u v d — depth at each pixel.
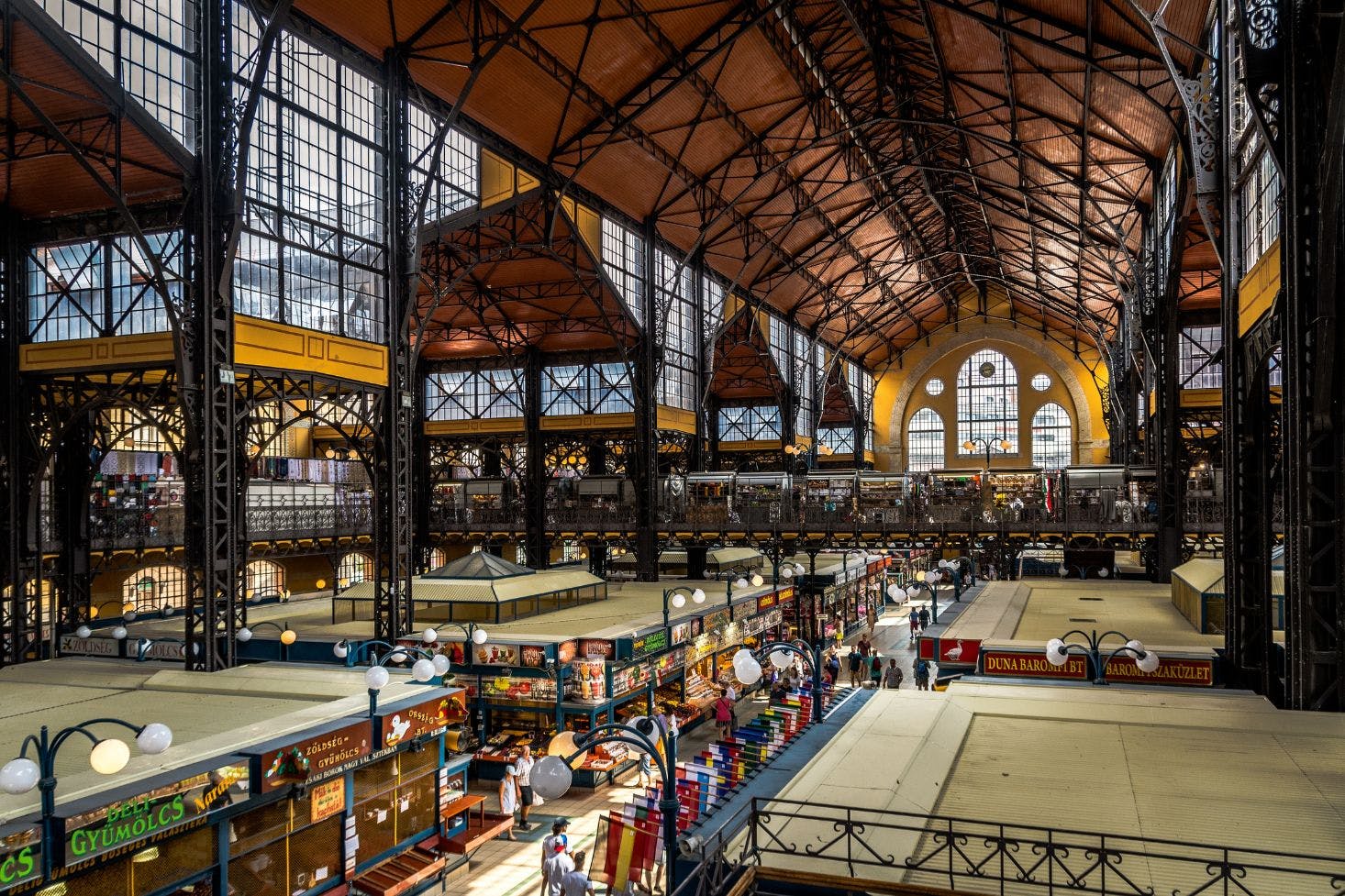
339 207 24.11
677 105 33.12
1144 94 27.77
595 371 45.34
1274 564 22.02
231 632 20.16
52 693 18.03
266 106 22.02
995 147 41.09
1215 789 10.92
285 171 22.48
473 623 25.25
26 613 22.70
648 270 40.09
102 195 21.80
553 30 27.16
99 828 10.81
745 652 11.16
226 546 20.22
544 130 31.28
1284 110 15.38
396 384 25.19
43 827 10.35
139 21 19.33
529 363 45.88
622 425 44.00
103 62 18.55
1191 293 41.91
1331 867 8.84
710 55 29.27
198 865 12.34
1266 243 18.11
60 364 21.91
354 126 25.00
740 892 8.68
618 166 35.28
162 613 29.00
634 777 22.73
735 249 47.03
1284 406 15.73
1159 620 25.44
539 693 22.38
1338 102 13.86
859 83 37.94
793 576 37.41
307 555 40.25
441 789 17.20
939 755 11.96
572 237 34.84
